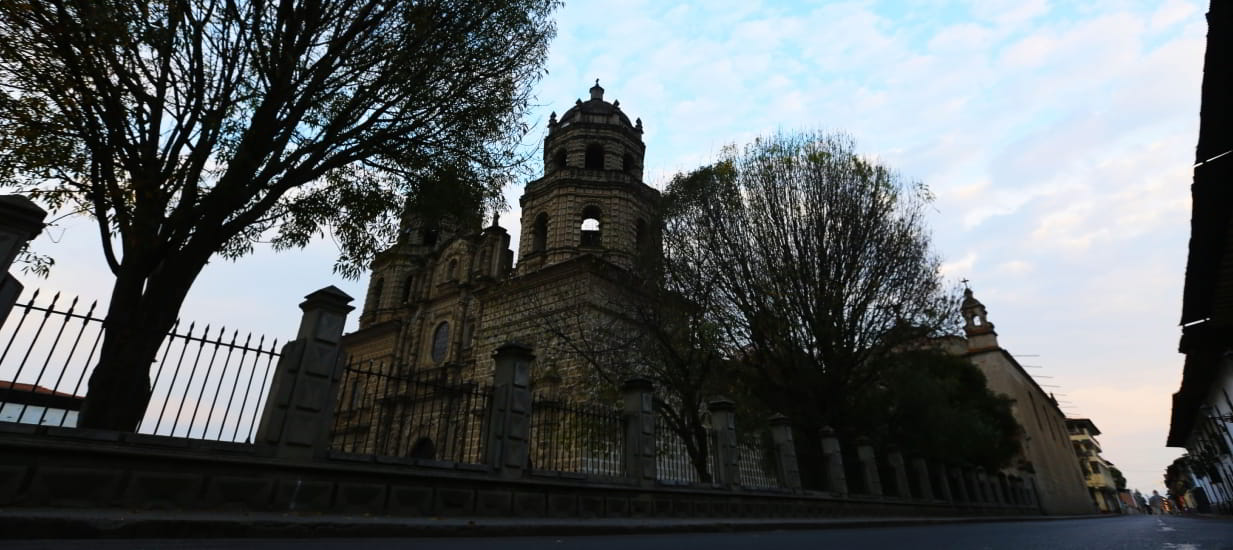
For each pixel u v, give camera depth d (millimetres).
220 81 7668
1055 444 53156
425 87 9172
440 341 32031
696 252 17609
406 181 9898
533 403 9797
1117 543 5609
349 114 8836
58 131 7031
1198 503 38406
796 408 17594
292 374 6582
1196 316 10805
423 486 7188
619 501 9703
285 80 7973
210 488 5562
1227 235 8273
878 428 20031
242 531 4941
